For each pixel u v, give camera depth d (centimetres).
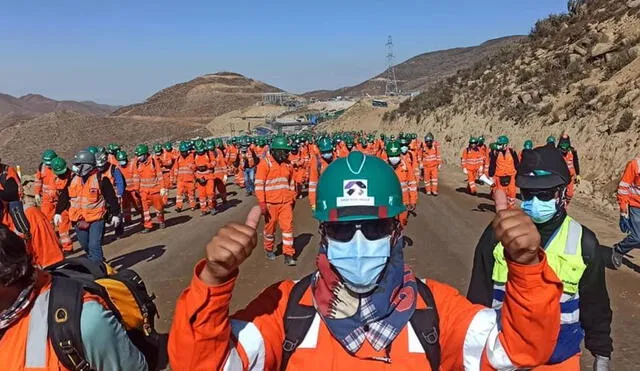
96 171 970
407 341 209
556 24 4116
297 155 2236
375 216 208
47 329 243
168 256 1211
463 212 1691
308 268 1067
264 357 207
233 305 862
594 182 1900
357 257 207
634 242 906
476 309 214
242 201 2183
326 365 210
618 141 1925
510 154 1496
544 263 181
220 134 12231
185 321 182
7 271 232
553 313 182
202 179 1839
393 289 212
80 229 967
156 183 1571
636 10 2892
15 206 436
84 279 264
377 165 220
